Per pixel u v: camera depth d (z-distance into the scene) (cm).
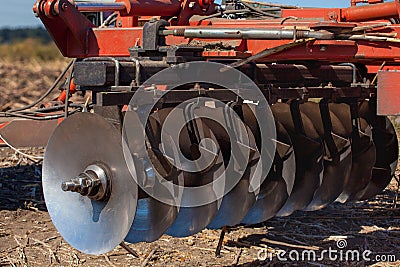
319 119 493
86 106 539
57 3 443
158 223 366
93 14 653
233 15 567
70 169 371
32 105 577
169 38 439
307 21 452
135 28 445
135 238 366
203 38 393
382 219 595
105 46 457
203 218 393
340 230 562
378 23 456
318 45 422
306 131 471
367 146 529
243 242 522
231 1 568
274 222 580
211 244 520
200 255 494
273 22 449
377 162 566
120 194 346
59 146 375
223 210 421
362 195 563
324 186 495
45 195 380
